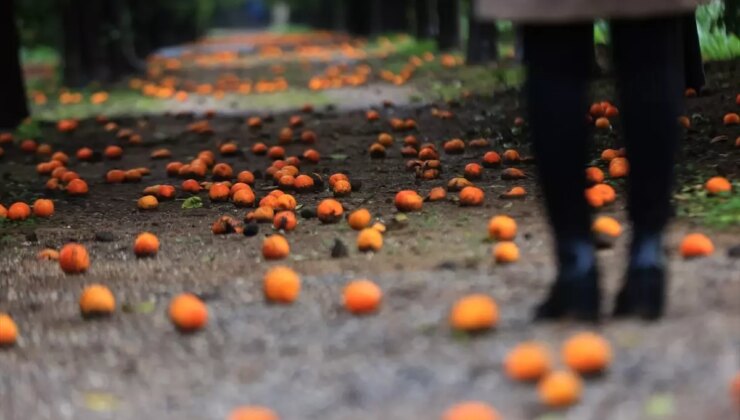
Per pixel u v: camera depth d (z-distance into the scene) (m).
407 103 10.62
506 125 7.83
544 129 3.45
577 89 3.44
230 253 4.57
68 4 17.16
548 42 3.43
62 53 18.67
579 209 3.47
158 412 3.25
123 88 16.22
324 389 3.28
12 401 3.37
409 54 18.09
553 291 3.50
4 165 8.14
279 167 6.29
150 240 4.65
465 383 3.22
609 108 7.14
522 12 3.40
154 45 30.44
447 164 6.34
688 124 6.34
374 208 5.18
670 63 3.44
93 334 3.78
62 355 3.64
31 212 5.69
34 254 4.85
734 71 8.48
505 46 16.67
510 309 3.61
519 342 3.38
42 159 8.34
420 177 5.92
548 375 3.18
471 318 3.44
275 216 4.86
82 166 7.75
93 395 3.37
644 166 3.46
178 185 6.37
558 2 3.38
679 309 3.48
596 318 3.45
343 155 7.16
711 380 3.12
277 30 61.44
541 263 4.02
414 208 4.97
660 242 3.48
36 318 3.96
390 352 3.42
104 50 18.03
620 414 3.04
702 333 3.32
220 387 3.35
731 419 2.97
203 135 9.23
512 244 4.09
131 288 4.20
